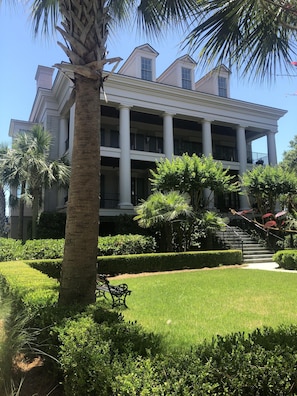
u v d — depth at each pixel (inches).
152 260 457.1
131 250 488.7
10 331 114.0
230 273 415.2
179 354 81.3
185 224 530.3
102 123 769.6
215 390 64.6
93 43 159.5
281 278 365.4
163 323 179.6
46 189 633.6
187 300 246.4
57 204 660.1
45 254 421.1
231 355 75.2
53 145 698.2
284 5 125.2
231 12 131.1
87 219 148.8
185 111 730.2
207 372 67.2
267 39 143.2
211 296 261.9
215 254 512.1
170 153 701.3
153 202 524.1
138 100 677.9
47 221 576.1
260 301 241.0
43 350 114.8
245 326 173.6
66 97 634.8
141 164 767.1
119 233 604.1
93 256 149.4
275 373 66.9
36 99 772.0
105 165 765.3
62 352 91.7
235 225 732.7
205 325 175.3
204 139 752.3
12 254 404.8
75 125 157.6
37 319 125.6
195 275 398.9
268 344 86.1
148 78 717.9
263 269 465.1
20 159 544.4
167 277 386.3
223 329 166.7
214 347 85.4
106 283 233.1
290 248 573.6
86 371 77.1
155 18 193.6
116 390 65.6
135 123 808.9
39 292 166.1
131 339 96.5
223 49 143.6
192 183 572.4
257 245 622.8
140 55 714.8
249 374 66.7
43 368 116.8
